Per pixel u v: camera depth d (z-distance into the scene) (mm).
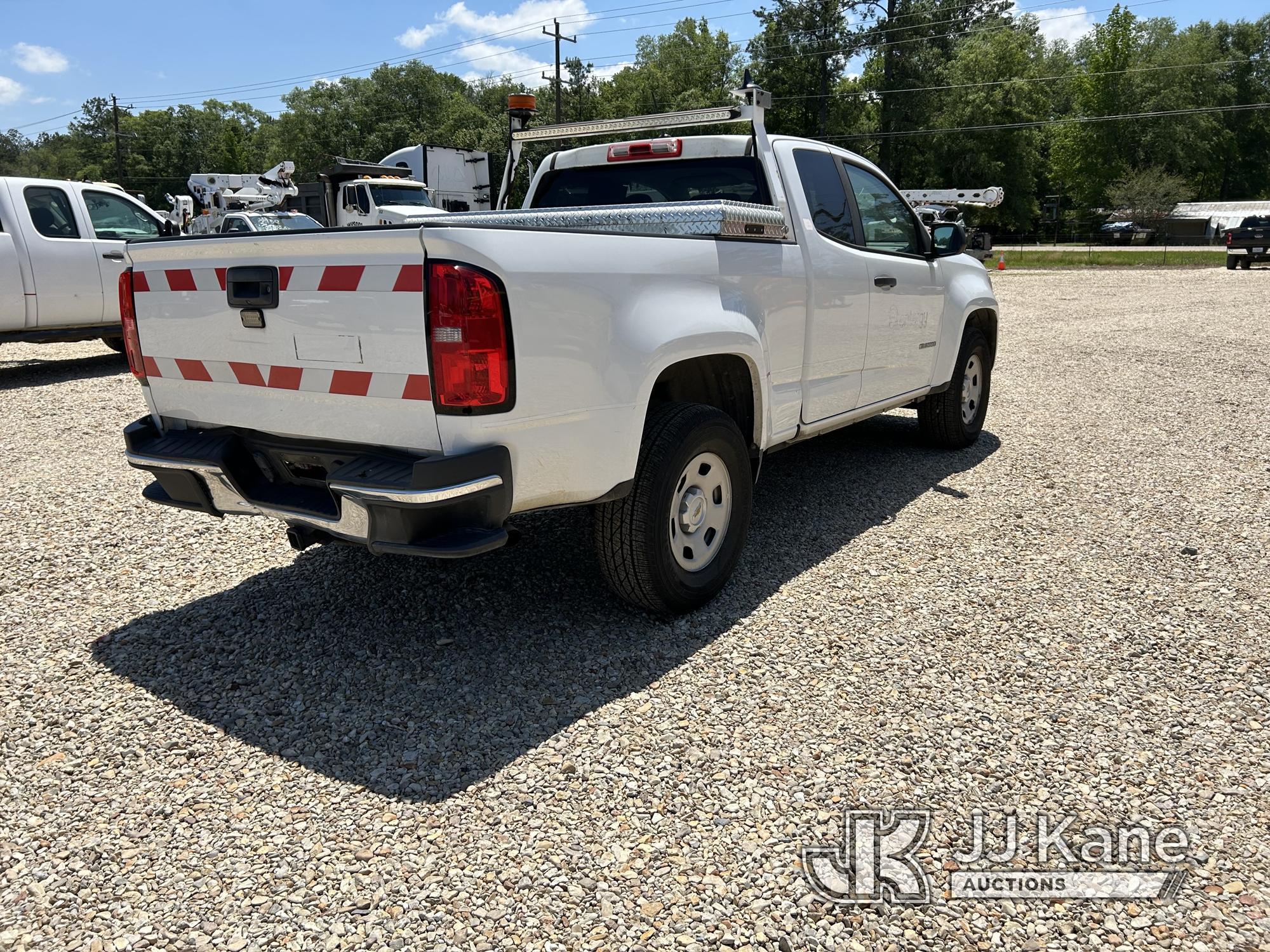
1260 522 4855
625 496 3334
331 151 87125
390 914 2174
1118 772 2721
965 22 62938
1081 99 67625
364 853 2375
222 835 2447
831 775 2697
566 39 50750
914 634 3570
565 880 2283
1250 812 2547
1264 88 78812
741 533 3912
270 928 2131
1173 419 7332
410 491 2686
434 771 2717
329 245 2812
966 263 6223
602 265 3086
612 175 4914
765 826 2480
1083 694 3143
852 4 59375
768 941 2109
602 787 2641
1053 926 2158
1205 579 4102
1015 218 62656
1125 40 65125
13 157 135375
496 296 2717
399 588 4008
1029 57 65688
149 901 2213
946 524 4836
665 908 2199
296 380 3037
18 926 2131
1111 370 9680
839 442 6680
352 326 2844
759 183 4328
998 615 3738
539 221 4023
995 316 6539
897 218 5379
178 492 3473
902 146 60906
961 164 60000
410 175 24047
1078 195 68750
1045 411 7707
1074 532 4711
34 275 9195
